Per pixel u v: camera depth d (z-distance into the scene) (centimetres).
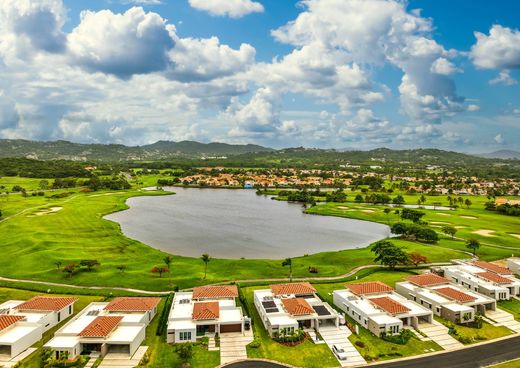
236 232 19575
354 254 14612
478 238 17550
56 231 17225
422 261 13088
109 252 14450
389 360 7169
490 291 10181
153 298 9181
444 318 9006
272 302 9100
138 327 7844
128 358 7119
